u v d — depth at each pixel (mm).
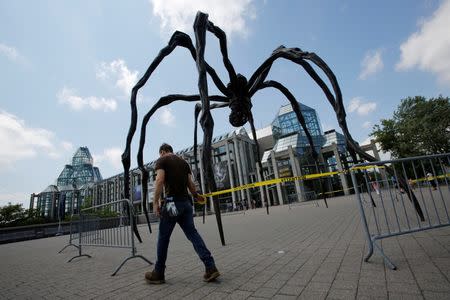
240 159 45125
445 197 9969
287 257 3707
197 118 8742
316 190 38781
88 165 116000
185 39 6254
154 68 6355
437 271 2453
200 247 2936
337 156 38656
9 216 33844
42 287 3547
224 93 6699
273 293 2352
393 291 2107
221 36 6027
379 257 3150
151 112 7477
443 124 27391
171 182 3021
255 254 4156
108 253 6504
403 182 3561
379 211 8141
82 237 6848
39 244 12742
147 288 2936
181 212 2988
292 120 47344
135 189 54812
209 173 4762
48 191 73875
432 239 3742
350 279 2498
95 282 3512
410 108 30641
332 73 4293
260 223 9977
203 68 4812
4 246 14031
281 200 37906
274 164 39812
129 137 6273
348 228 5734
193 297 2467
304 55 4875
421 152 28625
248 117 6988
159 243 3068
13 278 4422
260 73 6355
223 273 3221
